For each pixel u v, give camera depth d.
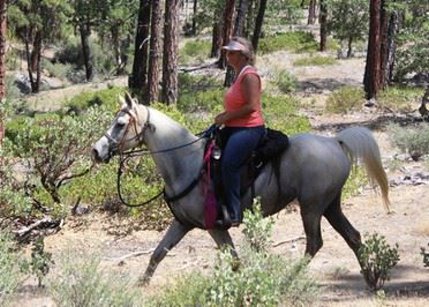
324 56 46.12
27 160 13.23
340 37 45.75
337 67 42.78
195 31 59.53
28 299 7.57
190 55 48.44
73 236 12.72
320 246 8.74
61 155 13.14
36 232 12.88
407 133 19.48
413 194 14.98
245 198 8.25
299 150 8.53
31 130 13.30
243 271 6.05
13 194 11.73
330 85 38.25
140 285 8.10
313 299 7.08
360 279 9.48
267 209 8.47
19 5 42.25
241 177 8.19
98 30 48.44
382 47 32.53
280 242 11.88
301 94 35.62
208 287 6.04
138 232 12.98
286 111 27.88
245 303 5.96
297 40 50.78
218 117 8.19
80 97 30.81
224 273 5.96
